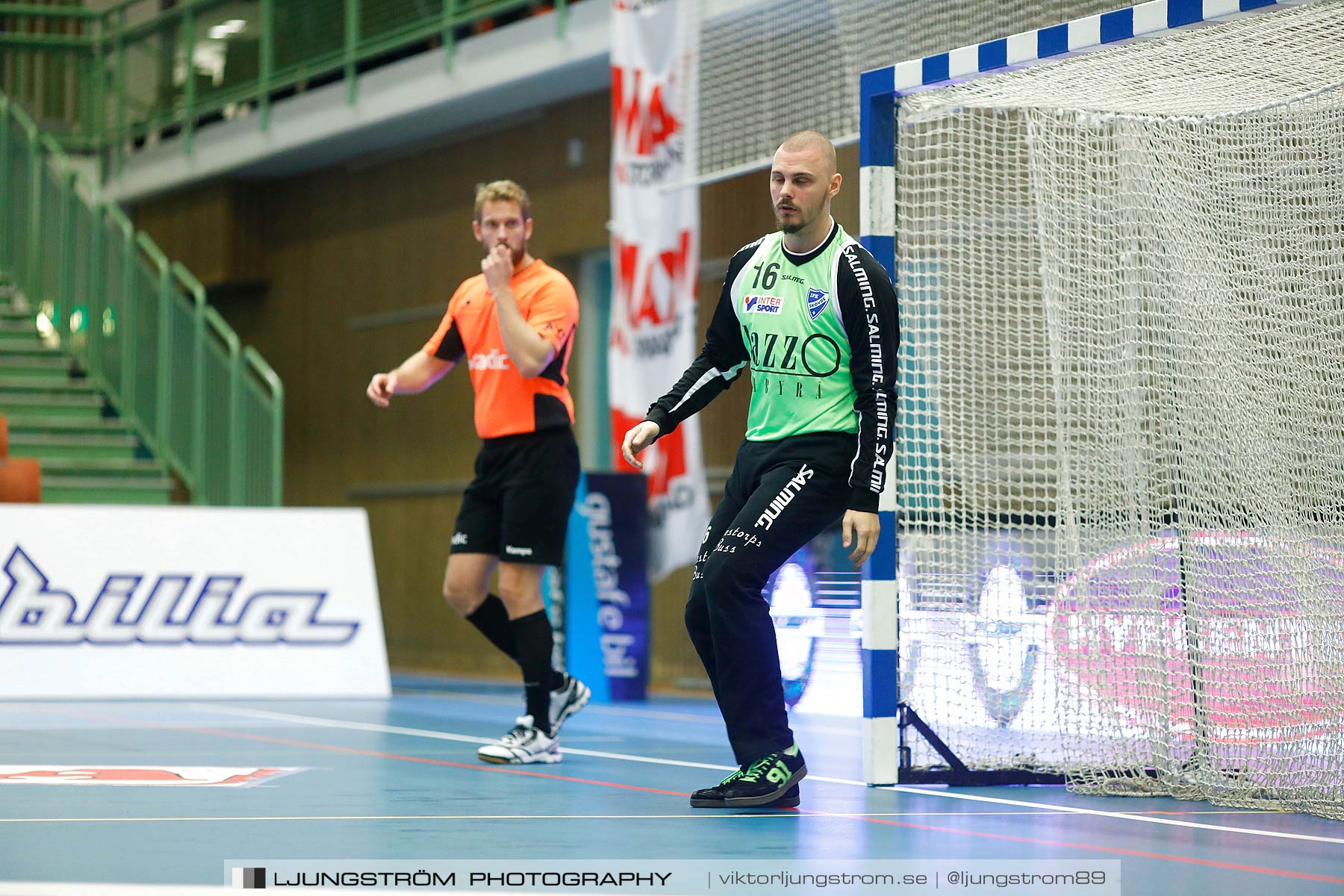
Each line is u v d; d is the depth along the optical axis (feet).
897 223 44.83
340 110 124.26
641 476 89.10
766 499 36.52
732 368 39.58
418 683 104.99
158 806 36.19
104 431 120.78
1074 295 44.83
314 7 128.77
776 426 37.65
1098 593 43.62
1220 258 43.24
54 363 126.62
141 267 122.42
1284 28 37.96
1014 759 44.06
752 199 99.25
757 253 38.29
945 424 45.44
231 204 144.15
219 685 81.05
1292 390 41.60
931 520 44.29
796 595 81.92
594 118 111.55
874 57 76.79
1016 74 42.86
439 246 126.00
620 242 87.51
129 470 116.67
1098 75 41.98
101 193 151.64
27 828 32.12
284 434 143.74
